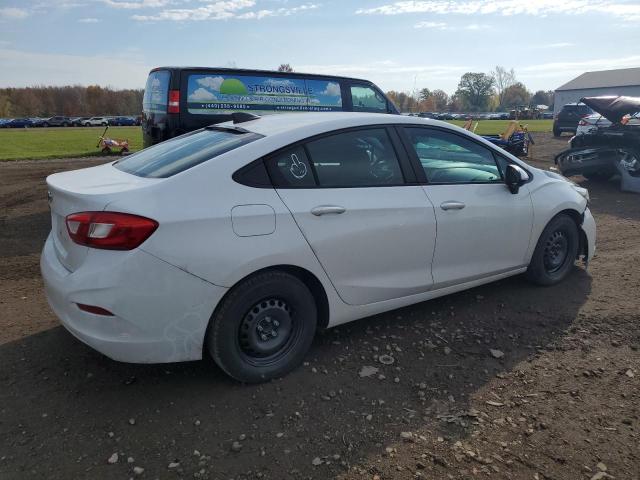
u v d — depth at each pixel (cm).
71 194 290
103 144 1955
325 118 362
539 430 281
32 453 261
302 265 319
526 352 364
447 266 394
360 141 357
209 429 280
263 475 247
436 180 386
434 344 375
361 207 340
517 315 420
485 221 404
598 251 600
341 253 334
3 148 2188
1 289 481
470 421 289
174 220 279
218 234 289
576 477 247
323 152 339
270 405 301
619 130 1031
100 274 272
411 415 294
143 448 265
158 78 800
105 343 278
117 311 273
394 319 414
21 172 1345
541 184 455
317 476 248
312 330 339
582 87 6838
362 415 293
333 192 334
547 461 258
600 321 409
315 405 302
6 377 328
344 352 362
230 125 379
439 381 328
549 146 2050
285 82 849
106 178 323
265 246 302
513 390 319
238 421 287
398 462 257
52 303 306
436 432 279
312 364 346
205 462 255
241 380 317
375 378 331
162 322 283
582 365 347
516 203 425
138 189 285
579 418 291
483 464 256
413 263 372
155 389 316
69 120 6125
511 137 1544
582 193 495
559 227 467
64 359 350
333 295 341
